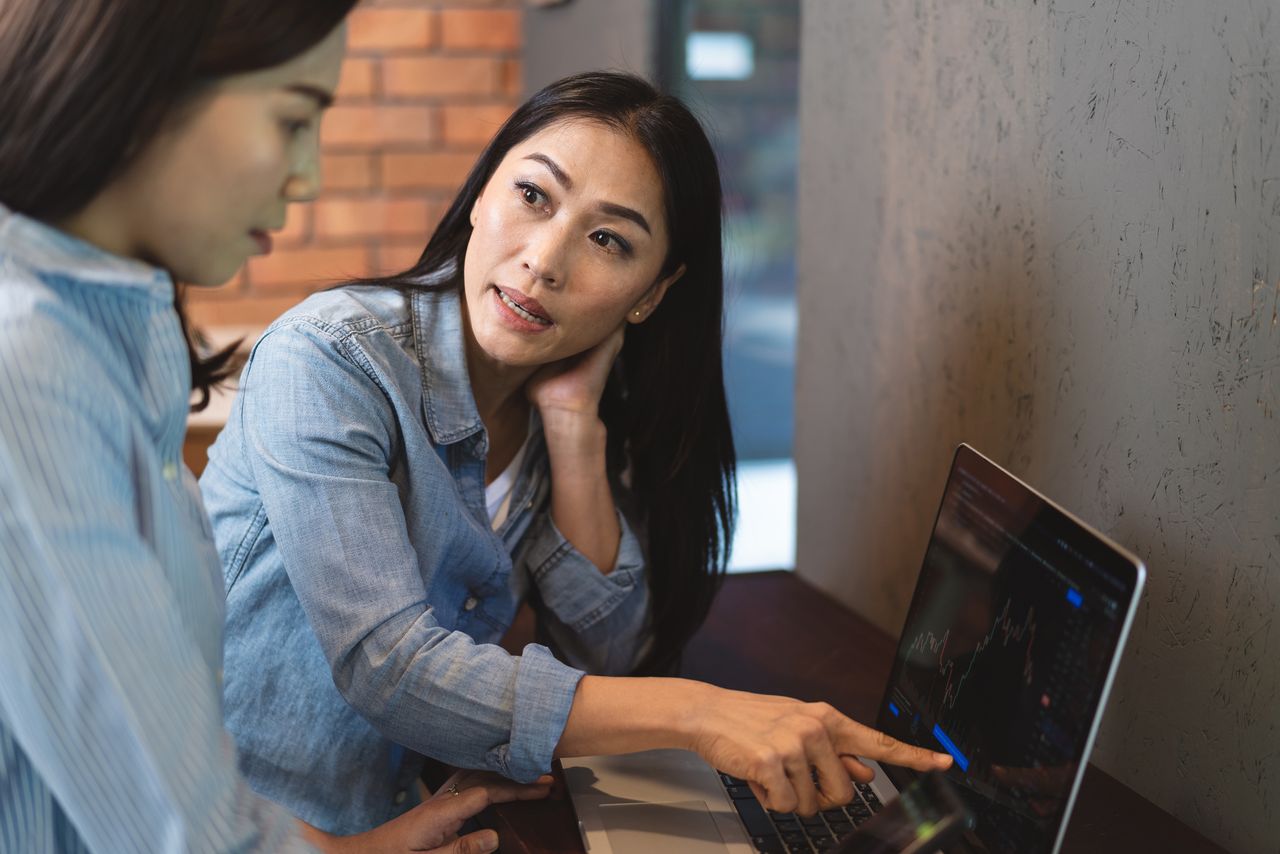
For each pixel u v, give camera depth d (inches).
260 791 49.2
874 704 52.2
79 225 27.1
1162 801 43.5
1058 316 46.6
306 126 28.7
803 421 67.3
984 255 50.7
